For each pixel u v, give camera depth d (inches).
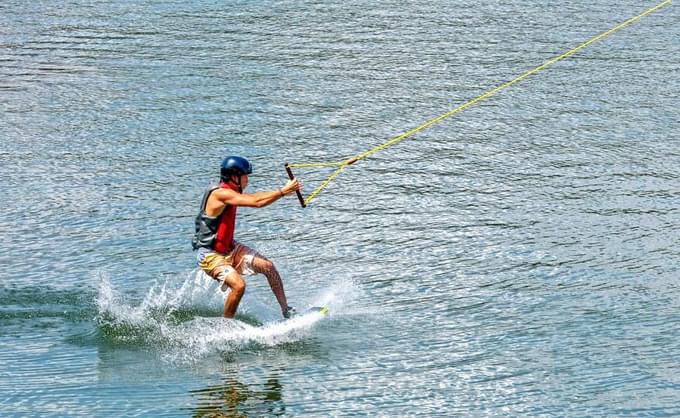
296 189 1192.8
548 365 1095.6
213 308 1235.9
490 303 1259.8
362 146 1870.1
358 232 1507.1
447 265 1382.9
